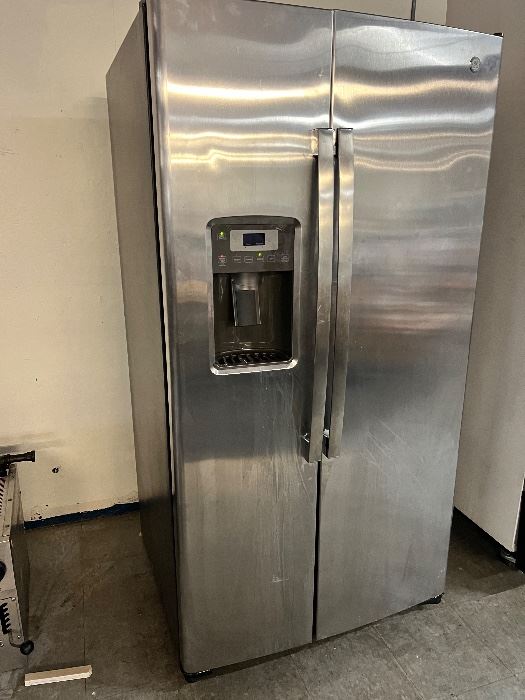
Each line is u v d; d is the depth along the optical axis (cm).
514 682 162
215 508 145
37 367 214
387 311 148
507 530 210
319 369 140
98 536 229
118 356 224
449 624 184
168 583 169
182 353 129
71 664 168
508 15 185
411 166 140
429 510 175
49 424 223
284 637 167
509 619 186
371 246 141
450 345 161
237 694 158
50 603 192
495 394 209
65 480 232
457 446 173
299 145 126
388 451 162
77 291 211
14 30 181
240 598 157
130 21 192
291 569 160
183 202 119
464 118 143
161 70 111
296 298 137
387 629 183
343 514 161
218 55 114
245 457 144
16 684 162
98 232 208
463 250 153
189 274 124
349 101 128
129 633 180
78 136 196
